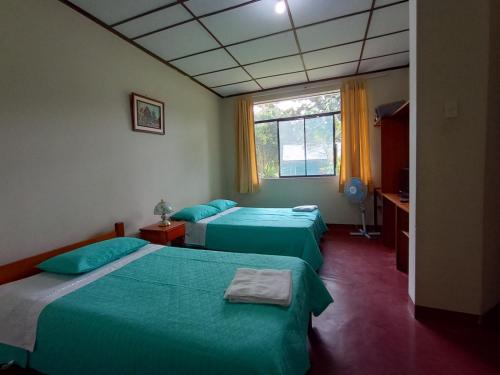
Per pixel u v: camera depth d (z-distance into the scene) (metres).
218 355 0.95
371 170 4.12
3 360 1.34
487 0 1.57
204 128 4.35
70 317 1.23
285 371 0.97
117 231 2.52
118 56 2.65
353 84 4.04
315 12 2.40
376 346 1.59
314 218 3.26
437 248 1.78
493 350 1.52
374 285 2.41
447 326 1.75
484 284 1.71
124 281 1.59
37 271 1.84
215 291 1.43
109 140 2.53
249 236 2.87
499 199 1.72
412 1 1.81
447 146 1.71
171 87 3.50
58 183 2.05
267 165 4.93
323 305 1.73
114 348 1.09
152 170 3.11
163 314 1.20
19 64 1.80
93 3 2.14
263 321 1.12
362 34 2.82
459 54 1.64
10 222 1.75
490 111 1.64
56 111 2.04
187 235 3.12
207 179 4.41
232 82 4.18
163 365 1.00
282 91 4.48
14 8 1.78
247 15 2.41
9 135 1.75
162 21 2.45
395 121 3.44
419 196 1.79
